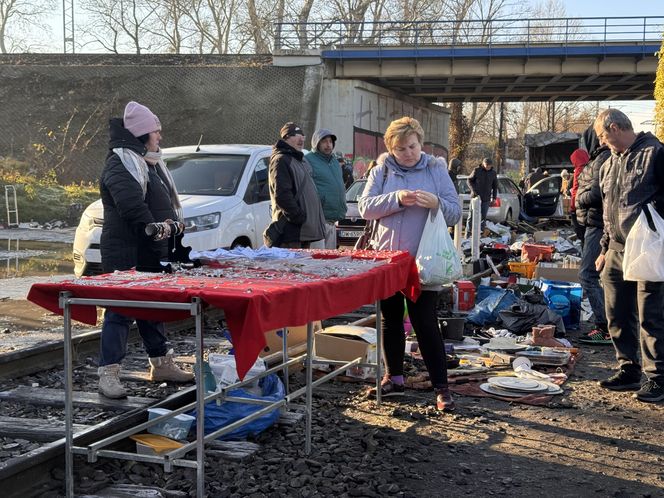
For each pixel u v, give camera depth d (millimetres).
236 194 9867
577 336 8695
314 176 8406
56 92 36531
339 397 5898
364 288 4617
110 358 4992
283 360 5879
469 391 6105
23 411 4879
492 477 4324
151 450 4285
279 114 33219
